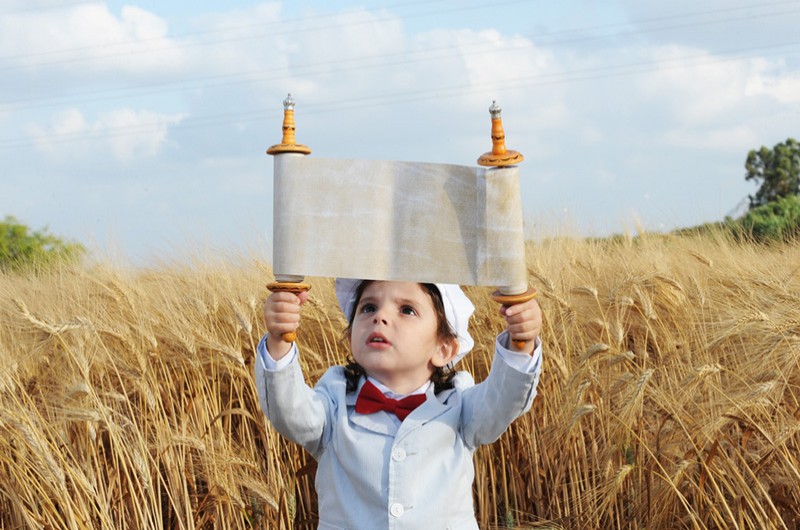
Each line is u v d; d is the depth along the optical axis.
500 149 2.30
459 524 2.68
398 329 2.69
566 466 4.71
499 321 5.42
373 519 2.64
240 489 4.46
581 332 5.45
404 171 2.30
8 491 3.91
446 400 2.83
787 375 4.34
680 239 7.01
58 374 4.75
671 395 4.32
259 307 5.49
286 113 2.35
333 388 2.88
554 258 6.21
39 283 6.04
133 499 4.05
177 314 5.09
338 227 2.31
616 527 4.46
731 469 4.12
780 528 4.07
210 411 4.82
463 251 2.30
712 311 5.27
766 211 16.94
